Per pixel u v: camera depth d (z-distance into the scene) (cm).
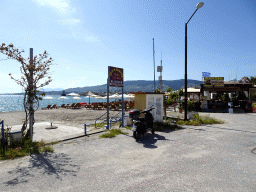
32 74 645
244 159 476
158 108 1087
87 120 1334
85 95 3025
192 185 333
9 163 456
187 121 1107
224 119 1305
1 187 331
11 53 600
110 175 381
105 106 2466
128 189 320
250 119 1303
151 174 384
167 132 851
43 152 546
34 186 335
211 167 421
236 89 2030
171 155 514
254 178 362
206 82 2081
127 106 2439
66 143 654
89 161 468
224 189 317
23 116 1609
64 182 350
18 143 594
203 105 1998
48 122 1205
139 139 714
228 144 630
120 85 1001
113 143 654
